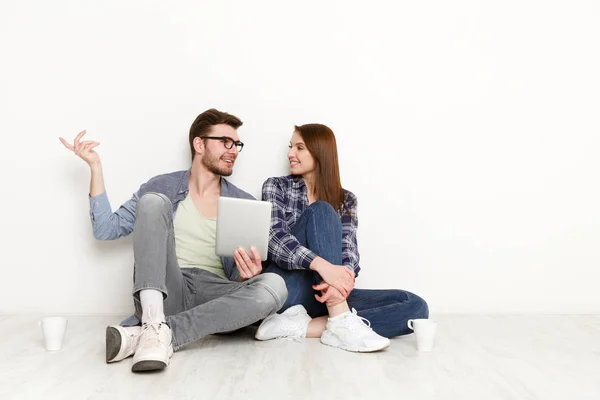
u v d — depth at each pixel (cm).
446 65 271
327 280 202
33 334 222
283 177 242
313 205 216
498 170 273
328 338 205
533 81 273
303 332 213
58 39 264
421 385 163
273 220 229
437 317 263
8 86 263
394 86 270
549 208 275
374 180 270
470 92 272
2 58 263
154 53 265
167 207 192
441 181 271
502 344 213
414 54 271
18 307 264
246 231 199
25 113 264
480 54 272
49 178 264
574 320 259
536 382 167
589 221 276
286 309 220
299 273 221
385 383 164
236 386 159
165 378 165
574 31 275
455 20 272
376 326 213
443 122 271
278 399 150
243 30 266
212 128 237
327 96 268
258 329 212
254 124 267
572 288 276
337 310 204
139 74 264
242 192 243
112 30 264
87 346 202
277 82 267
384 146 270
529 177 273
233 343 208
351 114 269
